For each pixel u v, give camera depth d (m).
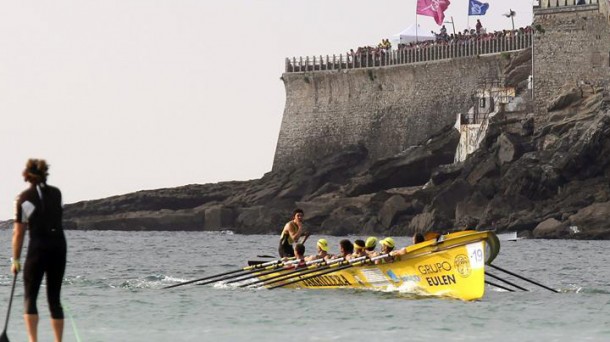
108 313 101.12
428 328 90.12
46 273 66.62
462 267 111.50
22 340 81.88
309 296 116.38
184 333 87.25
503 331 88.44
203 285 131.75
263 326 91.56
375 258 117.75
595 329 89.88
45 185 66.69
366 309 103.81
